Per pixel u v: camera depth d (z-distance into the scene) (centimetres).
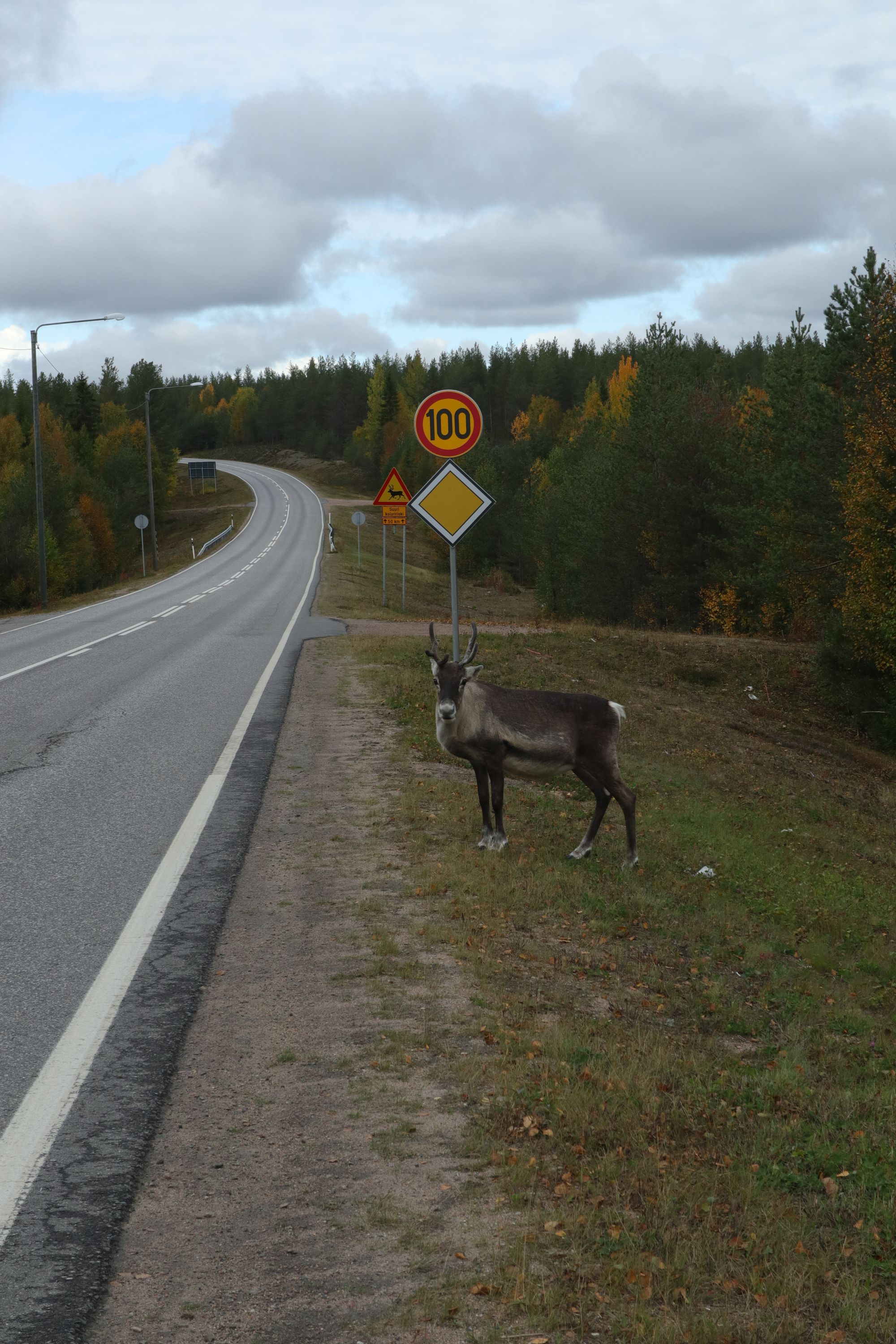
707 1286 350
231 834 899
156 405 15662
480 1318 328
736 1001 684
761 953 815
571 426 12875
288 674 1884
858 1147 473
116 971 610
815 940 914
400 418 16238
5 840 877
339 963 627
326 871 805
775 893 1055
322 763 1189
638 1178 411
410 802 1017
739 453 4006
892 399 2783
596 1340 320
